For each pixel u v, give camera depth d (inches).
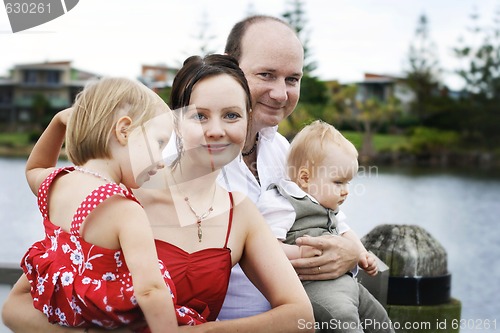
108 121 76.6
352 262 100.5
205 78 84.7
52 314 77.5
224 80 84.3
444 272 122.6
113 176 77.7
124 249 72.8
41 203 79.4
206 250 82.4
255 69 106.6
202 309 82.0
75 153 78.1
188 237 82.6
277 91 106.8
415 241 121.3
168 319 71.7
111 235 73.6
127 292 73.8
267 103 107.3
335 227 107.7
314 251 98.8
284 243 103.4
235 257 85.1
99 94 77.6
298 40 110.0
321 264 98.3
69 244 75.5
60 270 75.3
